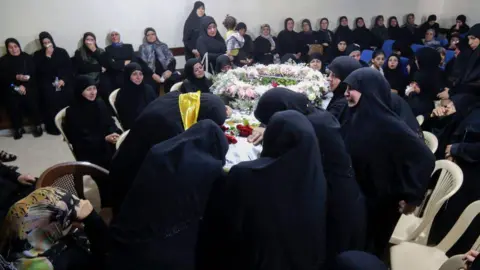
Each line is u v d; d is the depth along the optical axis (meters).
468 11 8.80
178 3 6.22
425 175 2.07
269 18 7.33
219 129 1.77
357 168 2.16
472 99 3.12
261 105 2.17
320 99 3.43
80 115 3.20
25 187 2.52
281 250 1.67
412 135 2.05
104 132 3.29
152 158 1.61
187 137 1.70
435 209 2.16
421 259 2.03
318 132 1.94
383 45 7.28
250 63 6.00
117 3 5.75
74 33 5.57
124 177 2.16
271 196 1.61
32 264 1.59
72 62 5.36
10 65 4.80
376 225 2.27
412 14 8.82
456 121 3.13
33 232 1.61
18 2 5.09
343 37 7.85
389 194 2.14
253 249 1.67
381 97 2.13
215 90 3.61
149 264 1.58
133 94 3.76
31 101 4.92
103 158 3.29
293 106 2.12
